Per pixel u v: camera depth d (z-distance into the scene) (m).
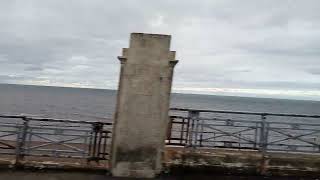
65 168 8.55
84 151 8.81
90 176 8.32
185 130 9.34
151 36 8.42
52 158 8.89
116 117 8.51
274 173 8.90
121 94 8.46
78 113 79.19
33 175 8.11
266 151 9.28
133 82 8.43
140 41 8.41
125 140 8.44
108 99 182.50
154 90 8.45
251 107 172.62
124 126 8.43
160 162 8.52
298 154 9.26
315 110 181.75
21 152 8.55
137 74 8.43
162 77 8.43
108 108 103.19
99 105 118.88
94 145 8.81
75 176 8.25
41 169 8.46
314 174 8.92
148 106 8.45
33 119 8.55
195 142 9.16
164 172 8.70
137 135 8.45
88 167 8.60
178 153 8.82
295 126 9.55
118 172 8.41
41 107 92.88
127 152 8.44
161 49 8.44
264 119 9.26
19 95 167.38
